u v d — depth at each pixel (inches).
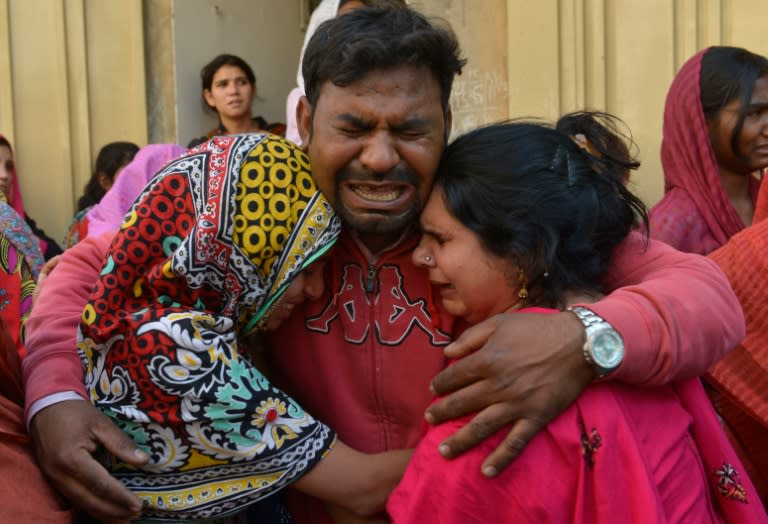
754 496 44.9
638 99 115.9
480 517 39.9
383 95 42.3
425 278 49.3
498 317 41.6
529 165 43.1
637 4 114.8
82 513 48.9
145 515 45.4
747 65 90.4
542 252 42.9
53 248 155.0
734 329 44.2
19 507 42.2
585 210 43.2
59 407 44.6
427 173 44.3
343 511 49.7
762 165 91.2
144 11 165.3
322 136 44.1
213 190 44.2
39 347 47.6
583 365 39.7
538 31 120.3
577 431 39.8
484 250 43.9
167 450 44.1
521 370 39.3
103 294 44.0
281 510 53.7
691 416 44.3
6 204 97.8
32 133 167.2
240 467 44.6
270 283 45.4
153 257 44.4
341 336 50.3
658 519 38.4
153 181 45.9
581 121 47.8
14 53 165.6
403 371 49.4
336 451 46.0
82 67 165.0
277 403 44.7
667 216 91.4
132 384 43.6
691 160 92.7
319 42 44.0
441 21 48.9
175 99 165.3
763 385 59.7
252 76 165.8
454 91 130.9
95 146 167.8
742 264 60.7
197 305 44.8
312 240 45.4
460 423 41.0
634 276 47.3
